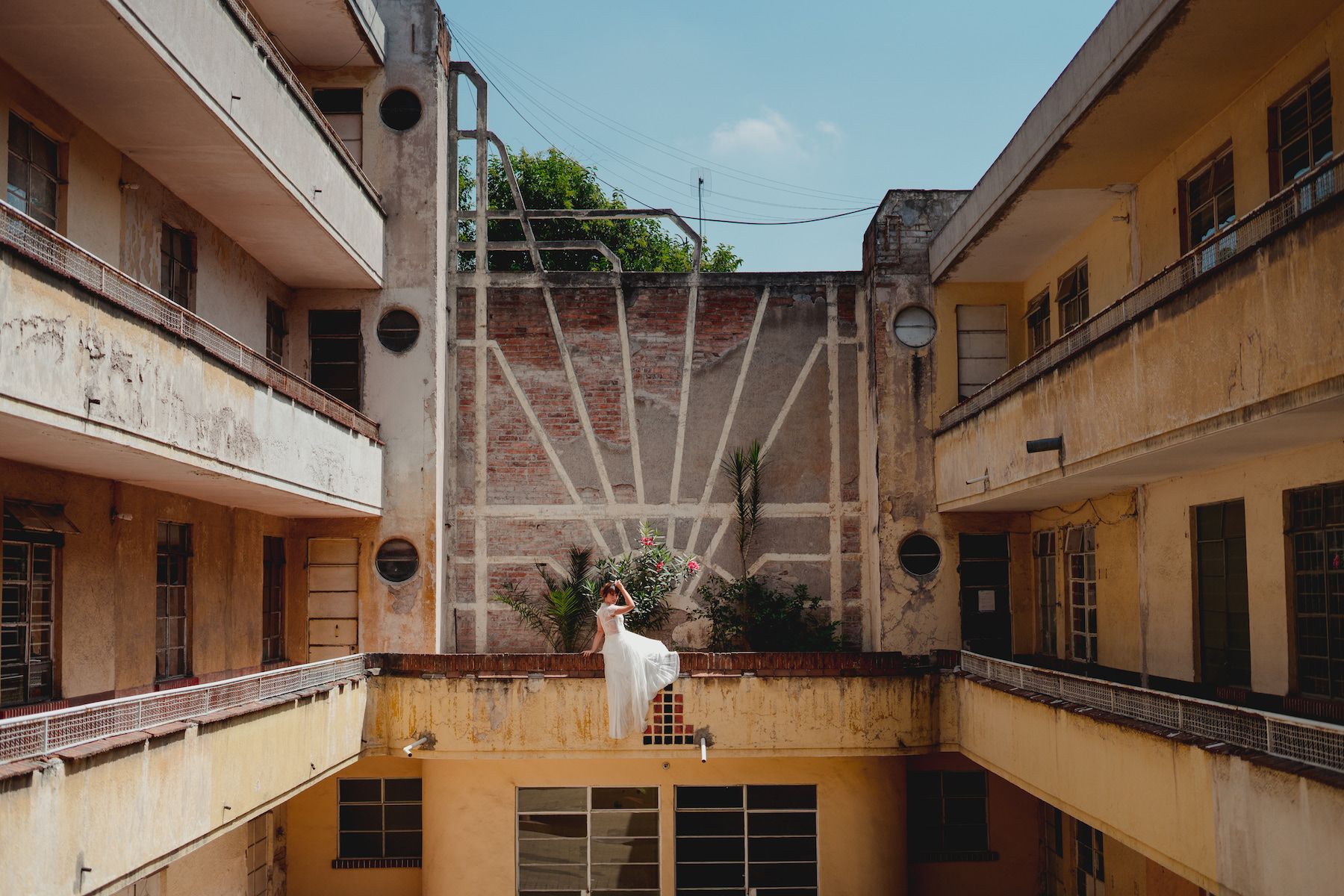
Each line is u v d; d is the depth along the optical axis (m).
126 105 8.76
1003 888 15.06
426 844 14.02
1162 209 10.80
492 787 13.92
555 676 11.98
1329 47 7.97
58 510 8.95
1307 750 5.62
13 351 6.13
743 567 15.20
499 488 15.21
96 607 9.45
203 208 11.11
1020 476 11.41
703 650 14.95
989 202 12.44
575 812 13.96
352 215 12.76
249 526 12.84
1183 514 10.37
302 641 13.96
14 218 6.24
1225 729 6.48
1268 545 8.84
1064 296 13.66
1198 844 6.67
